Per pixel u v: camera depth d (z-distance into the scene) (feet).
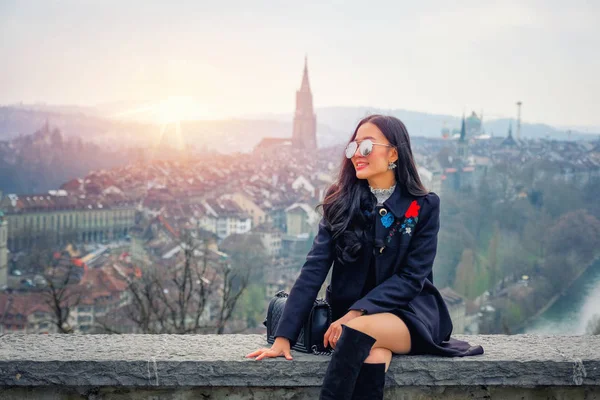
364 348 9.86
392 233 10.61
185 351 10.78
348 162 11.07
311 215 271.90
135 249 233.14
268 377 10.23
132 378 10.24
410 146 10.94
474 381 10.31
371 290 10.53
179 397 10.61
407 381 10.30
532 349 11.03
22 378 10.24
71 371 10.24
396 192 10.80
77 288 123.24
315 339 10.64
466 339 11.79
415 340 10.32
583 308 145.38
